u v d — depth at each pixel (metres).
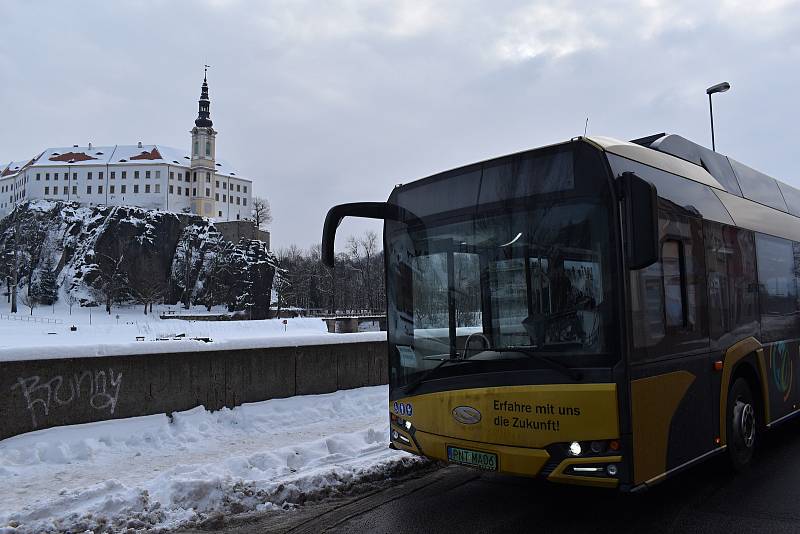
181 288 138.00
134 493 5.95
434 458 5.71
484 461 5.27
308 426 9.84
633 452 4.74
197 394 9.59
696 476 6.82
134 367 8.91
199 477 6.52
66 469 7.25
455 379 5.55
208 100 165.12
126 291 131.38
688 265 5.92
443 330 5.77
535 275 5.21
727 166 7.85
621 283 4.84
